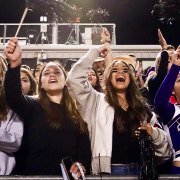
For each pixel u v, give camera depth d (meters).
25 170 3.72
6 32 10.75
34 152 3.73
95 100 4.09
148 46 10.37
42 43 10.56
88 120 3.99
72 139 3.81
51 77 4.04
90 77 5.42
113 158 3.79
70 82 3.93
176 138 3.94
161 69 4.65
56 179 3.32
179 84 4.27
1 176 3.31
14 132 3.72
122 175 3.37
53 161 3.69
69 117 3.92
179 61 3.88
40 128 3.78
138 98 4.14
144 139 3.54
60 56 10.30
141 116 4.02
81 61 4.03
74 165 3.29
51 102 3.99
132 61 4.79
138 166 3.65
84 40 10.75
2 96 3.77
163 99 3.91
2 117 3.73
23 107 3.75
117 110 3.97
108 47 4.41
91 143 3.96
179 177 3.38
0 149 3.70
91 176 3.35
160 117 4.07
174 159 3.92
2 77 3.86
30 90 4.98
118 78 4.12
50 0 3.87
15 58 3.57
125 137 3.85
